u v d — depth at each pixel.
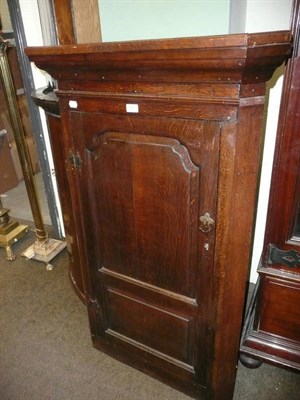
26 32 1.69
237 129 0.71
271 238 1.04
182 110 0.74
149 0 1.05
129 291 1.13
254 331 1.22
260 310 1.18
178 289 1.01
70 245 1.60
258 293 1.21
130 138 0.86
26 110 3.12
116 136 0.88
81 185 1.03
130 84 0.78
